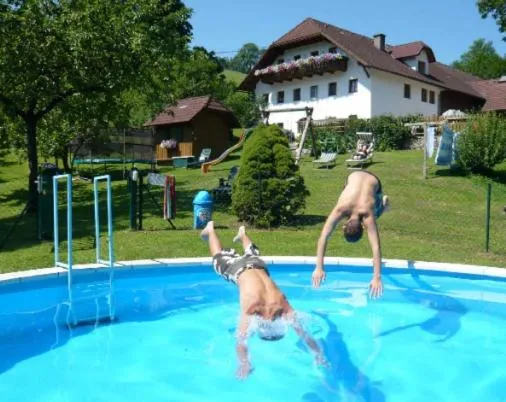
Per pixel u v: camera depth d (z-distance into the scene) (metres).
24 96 15.89
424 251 10.34
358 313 7.34
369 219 6.77
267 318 5.16
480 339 6.44
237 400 4.89
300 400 4.90
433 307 7.63
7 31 14.88
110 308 7.49
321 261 6.78
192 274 9.20
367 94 34.66
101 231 12.48
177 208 15.95
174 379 5.28
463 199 16.52
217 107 32.91
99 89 16.91
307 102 38.28
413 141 29.92
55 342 6.22
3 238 11.92
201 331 6.64
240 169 13.09
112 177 25.45
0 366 5.56
